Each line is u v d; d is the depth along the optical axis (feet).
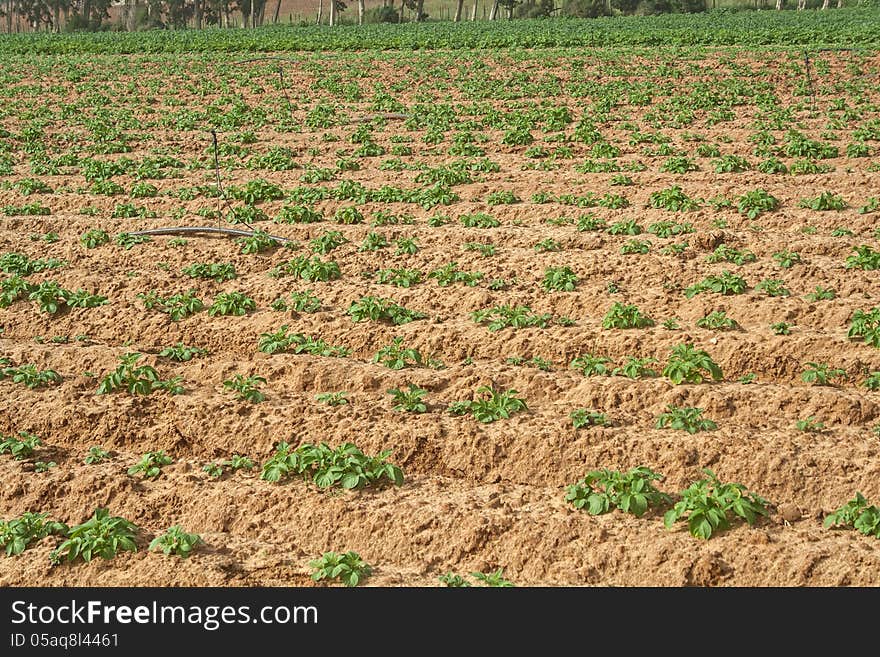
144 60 167.12
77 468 34.81
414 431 36.14
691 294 48.67
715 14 259.19
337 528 31.40
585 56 145.48
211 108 110.22
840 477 32.96
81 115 109.29
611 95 107.96
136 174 79.00
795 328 44.52
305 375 42.01
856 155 75.66
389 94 119.85
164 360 44.06
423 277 53.67
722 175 72.02
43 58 176.45
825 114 93.76
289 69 144.87
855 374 40.81
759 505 30.55
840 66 123.95
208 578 28.73
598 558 29.22
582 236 58.39
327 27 255.29
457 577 28.66
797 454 33.83
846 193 65.62
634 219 62.44
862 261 51.16
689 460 34.12
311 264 54.44
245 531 31.83
